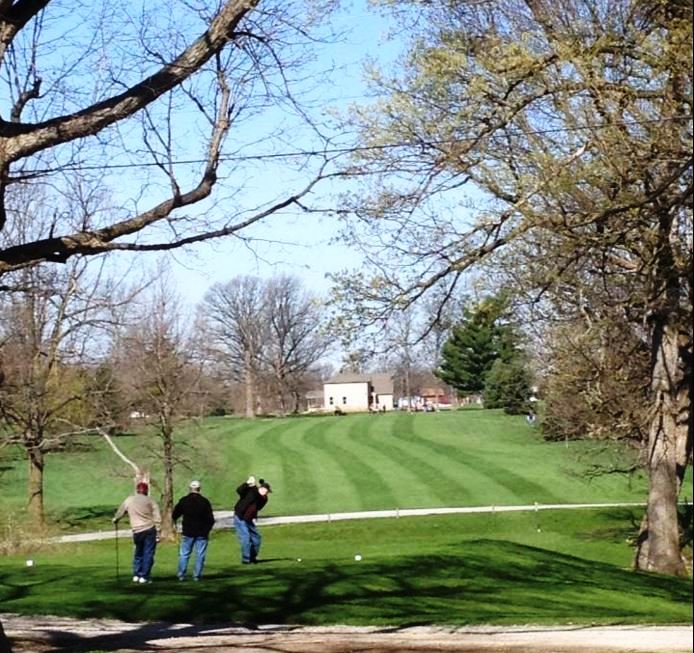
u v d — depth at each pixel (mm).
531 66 13203
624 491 50031
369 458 62688
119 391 34219
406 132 14125
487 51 14172
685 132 13266
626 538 37219
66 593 18391
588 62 12875
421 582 20000
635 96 13203
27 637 14219
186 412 38156
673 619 16062
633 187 14062
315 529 40781
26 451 33000
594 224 14234
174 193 11227
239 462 61438
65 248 11086
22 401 29562
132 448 38219
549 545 36250
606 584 21625
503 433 71312
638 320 20594
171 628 15195
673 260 15320
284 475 56938
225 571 21484
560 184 13398
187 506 20203
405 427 77688
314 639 13844
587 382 28422
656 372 25797
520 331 25156
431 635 14148
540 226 14094
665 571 25844
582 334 22734
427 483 53312
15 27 10969
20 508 41531
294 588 18547
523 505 46125
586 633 14180
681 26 11992
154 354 37281
